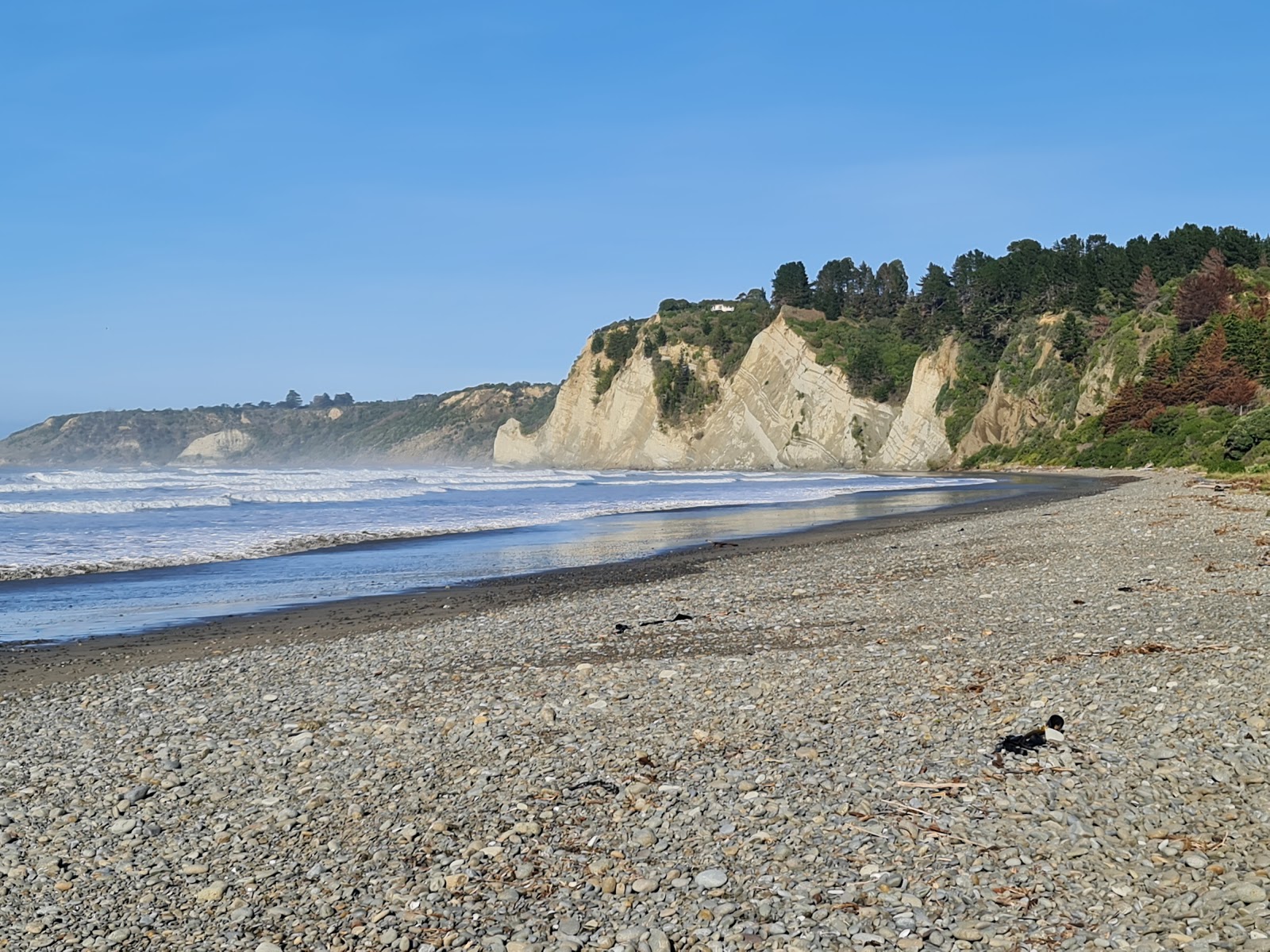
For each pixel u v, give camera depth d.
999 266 148.38
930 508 46.44
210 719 11.41
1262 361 86.00
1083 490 57.16
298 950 6.03
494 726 10.47
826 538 32.16
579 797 8.31
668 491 66.06
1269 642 11.75
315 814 8.25
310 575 24.72
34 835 7.97
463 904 6.55
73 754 10.16
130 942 6.22
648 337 172.62
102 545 30.97
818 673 12.12
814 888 6.45
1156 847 6.67
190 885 7.02
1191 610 14.51
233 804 8.57
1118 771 7.94
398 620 18.45
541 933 6.12
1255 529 25.00
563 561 27.28
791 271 176.75
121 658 15.33
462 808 8.20
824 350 145.62
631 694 11.57
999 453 114.19
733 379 156.12
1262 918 5.60
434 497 58.03
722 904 6.32
